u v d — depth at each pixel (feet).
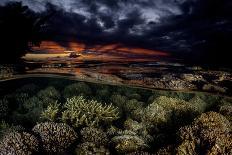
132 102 5.52
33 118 4.88
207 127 3.70
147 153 3.32
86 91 6.02
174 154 3.26
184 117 4.75
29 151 3.30
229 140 3.26
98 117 4.55
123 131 4.06
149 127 4.39
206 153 3.14
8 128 4.28
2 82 5.96
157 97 5.36
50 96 5.71
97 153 3.29
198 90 4.70
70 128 3.84
